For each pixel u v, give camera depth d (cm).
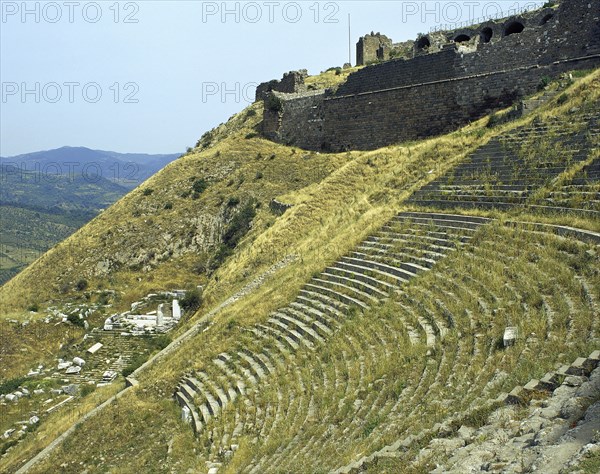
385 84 5609
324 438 1588
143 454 2366
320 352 2286
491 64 4759
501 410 1152
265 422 2005
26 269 6494
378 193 4106
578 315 1484
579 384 1130
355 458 1291
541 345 1412
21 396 3694
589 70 3906
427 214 3075
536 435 963
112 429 2677
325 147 6278
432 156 4156
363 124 5778
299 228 4388
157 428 2588
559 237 2072
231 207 6103
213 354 2912
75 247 6297
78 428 2805
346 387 1870
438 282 2241
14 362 4303
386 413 1485
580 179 2472
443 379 1515
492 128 4025
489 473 892
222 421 2238
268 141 7012
